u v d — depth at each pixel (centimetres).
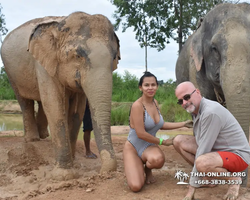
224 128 318
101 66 456
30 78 588
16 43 629
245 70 432
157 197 337
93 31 477
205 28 529
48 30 504
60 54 488
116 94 2341
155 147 394
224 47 457
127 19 1772
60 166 495
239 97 424
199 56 539
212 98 579
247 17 473
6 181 500
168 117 1470
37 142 659
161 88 2228
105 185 383
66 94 528
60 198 354
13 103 2097
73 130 581
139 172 370
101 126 436
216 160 310
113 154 427
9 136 872
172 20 1655
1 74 3156
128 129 1198
